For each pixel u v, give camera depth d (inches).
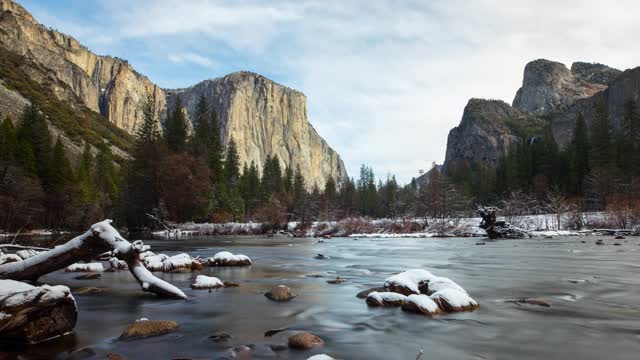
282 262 853.8
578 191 3447.3
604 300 430.0
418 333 309.4
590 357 252.7
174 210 2551.7
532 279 584.1
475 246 1320.1
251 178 4345.5
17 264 441.1
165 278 603.5
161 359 249.0
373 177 6215.6
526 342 285.4
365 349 271.6
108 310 389.7
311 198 3659.0
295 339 277.7
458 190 3799.2
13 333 277.0
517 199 3134.8
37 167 2664.9
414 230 2336.4
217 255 790.5
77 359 249.9
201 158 2824.8
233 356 252.5
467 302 388.2
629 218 2159.2
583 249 1136.8
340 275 647.8
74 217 2469.2
